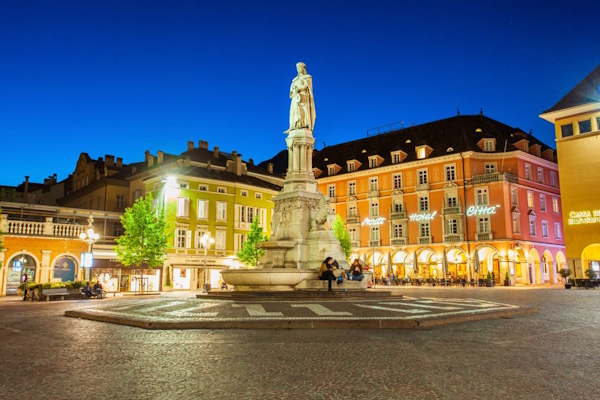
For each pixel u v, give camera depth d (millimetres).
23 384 6289
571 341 9555
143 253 42812
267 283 21469
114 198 60156
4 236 40750
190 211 53219
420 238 62156
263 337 10102
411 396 5691
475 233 57750
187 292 45656
